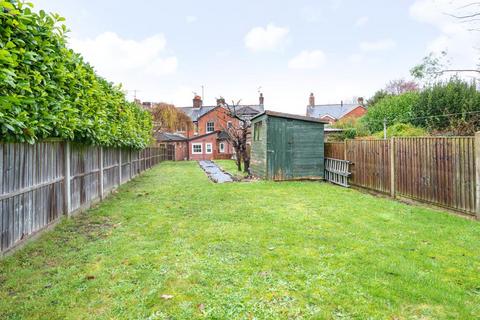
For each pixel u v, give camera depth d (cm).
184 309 250
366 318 238
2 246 351
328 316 240
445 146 588
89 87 601
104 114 676
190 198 759
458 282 295
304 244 403
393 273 313
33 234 423
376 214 572
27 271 320
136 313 245
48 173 471
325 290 279
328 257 357
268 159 1121
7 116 306
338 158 1058
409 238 426
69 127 486
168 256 363
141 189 930
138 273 317
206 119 3297
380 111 1666
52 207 485
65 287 287
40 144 445
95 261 350
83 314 243
